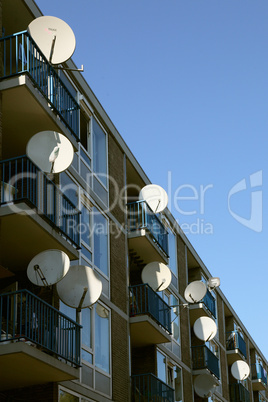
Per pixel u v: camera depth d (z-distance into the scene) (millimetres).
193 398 28562
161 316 23672
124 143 24672
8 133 17047
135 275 25328
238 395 37844
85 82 21719
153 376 21516
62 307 17344
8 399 16078
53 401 15883
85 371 18172
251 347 47469
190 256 33531
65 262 15078
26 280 17266
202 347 30578
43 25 17188
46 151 16281
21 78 15430
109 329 20281
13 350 13633
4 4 17469
